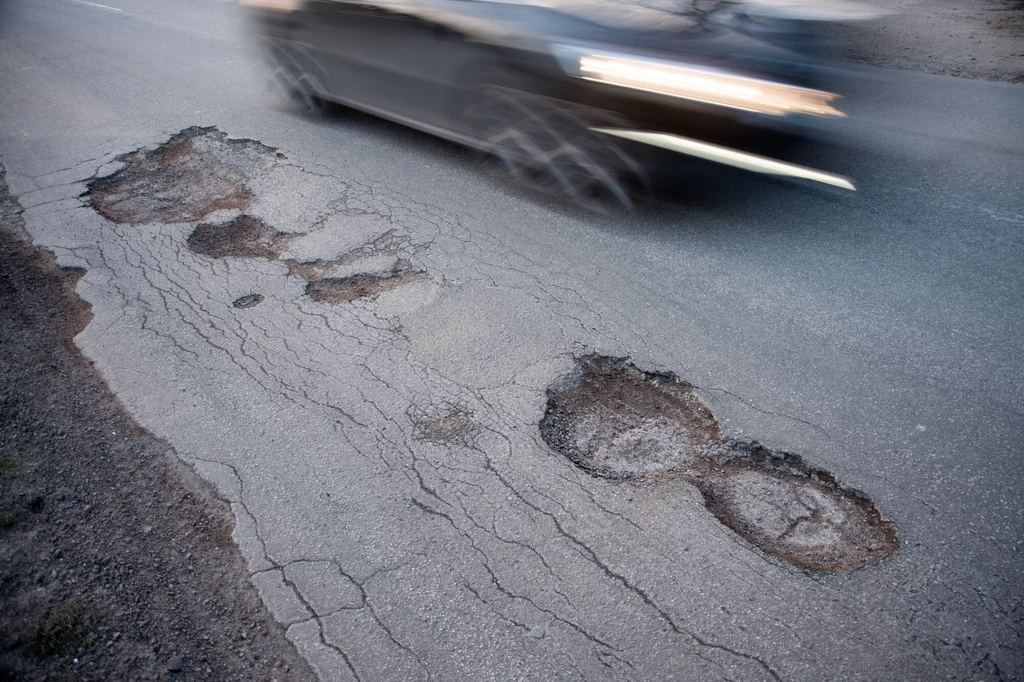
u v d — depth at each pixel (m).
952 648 2.29
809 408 3.26
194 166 5.78
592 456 3.05
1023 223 4.79
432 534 2.71
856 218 4.86
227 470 3.02
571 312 3.94
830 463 2.98
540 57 4.72
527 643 2.34
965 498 2.80
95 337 3.84
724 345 3.67
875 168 5.62
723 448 3.08
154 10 12.44
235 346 3.75
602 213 4.95
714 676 2.23
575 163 4.98
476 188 5.35
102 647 2.35
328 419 3.27
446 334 3.79
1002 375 3.44
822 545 2.64
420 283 4.23
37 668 2.28
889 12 10.22
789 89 4.30
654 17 4.64
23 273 4.38
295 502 2.87
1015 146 6.07
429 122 5.78
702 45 4.38
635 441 3.13
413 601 2.48
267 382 3.50
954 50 9.04
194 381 3.52
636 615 2.41
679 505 2.81
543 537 2.69
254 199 5.21
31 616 2.44
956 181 5.39
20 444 3.16
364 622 2.42
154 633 2.40
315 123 6.70
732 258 4.41
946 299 4.02
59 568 2.61
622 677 2.23
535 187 5.34
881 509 2.77
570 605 2.45
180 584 2.56
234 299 4.13
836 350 3.62
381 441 3.14
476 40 5.04
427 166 5.74
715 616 2.40
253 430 3.22
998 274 4.23
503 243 4.61
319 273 4.35
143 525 2.79
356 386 3.46
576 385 3.44
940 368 3.49
